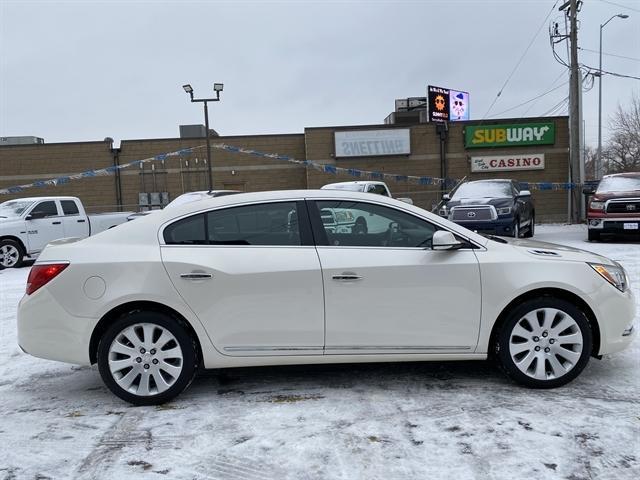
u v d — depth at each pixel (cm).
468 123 2522
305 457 323
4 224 1251
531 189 2469
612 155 4266
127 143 2533
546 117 2500
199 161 2552
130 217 1495
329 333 408
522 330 414
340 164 2530
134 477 307
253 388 438
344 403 401
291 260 407
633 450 321
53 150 2533
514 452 321
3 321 704
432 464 311
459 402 397
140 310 407
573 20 2147
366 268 405
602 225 1355
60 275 404
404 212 425
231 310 404
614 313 420
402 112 3178
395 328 410
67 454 337
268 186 2581
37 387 461
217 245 414
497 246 425
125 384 405
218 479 303
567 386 421
